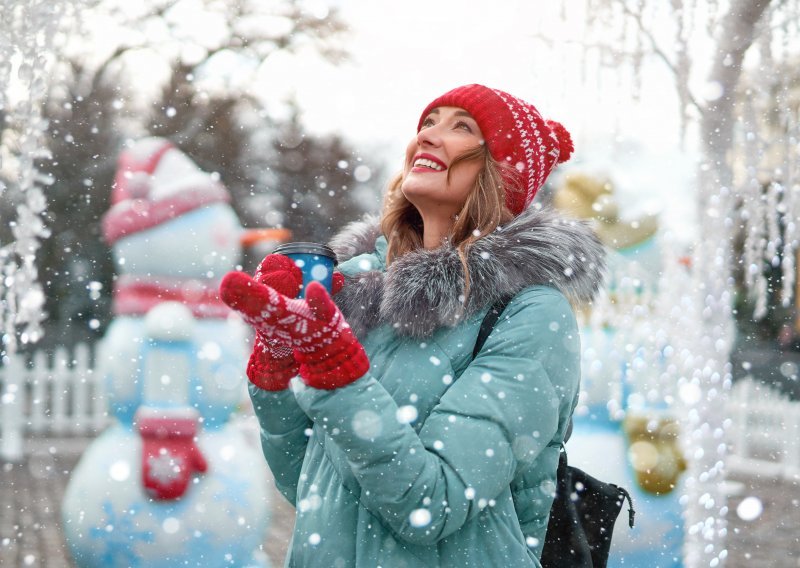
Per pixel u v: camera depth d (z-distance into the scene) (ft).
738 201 16.89
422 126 7.20
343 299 6.31
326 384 5.30
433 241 6.82
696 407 14.70
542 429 5.69
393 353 6.10
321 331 5.23
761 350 51.98
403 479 5.30
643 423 13.00
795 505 24.14
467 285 5.90
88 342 48.91
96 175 49.19
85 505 11.50
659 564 12.87
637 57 15.43
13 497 23.20
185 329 11.87
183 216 12.26
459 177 6.63
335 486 5.93
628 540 12.75
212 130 53.52
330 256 5.98
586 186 13.78
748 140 16.06
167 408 11.71
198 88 52.08
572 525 6.63
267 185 56.49
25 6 12.64
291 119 55.42
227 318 12.41
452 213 6.79
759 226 16.30
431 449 5.51
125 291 12.31
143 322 12.04
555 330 5.86
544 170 7.15
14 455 30.01
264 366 6.37
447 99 6.89
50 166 48.47
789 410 32.07
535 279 6.03
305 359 5.34
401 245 7.18
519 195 6.88
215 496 11.62
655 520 12.82
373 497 5.44
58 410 35.01
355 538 5.79
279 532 19.84
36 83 12.93
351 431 5.29
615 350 13.20
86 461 11.83
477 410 5.56
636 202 13.79
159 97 51.70
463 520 5.48
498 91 6.94
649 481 12.86
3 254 12.73
